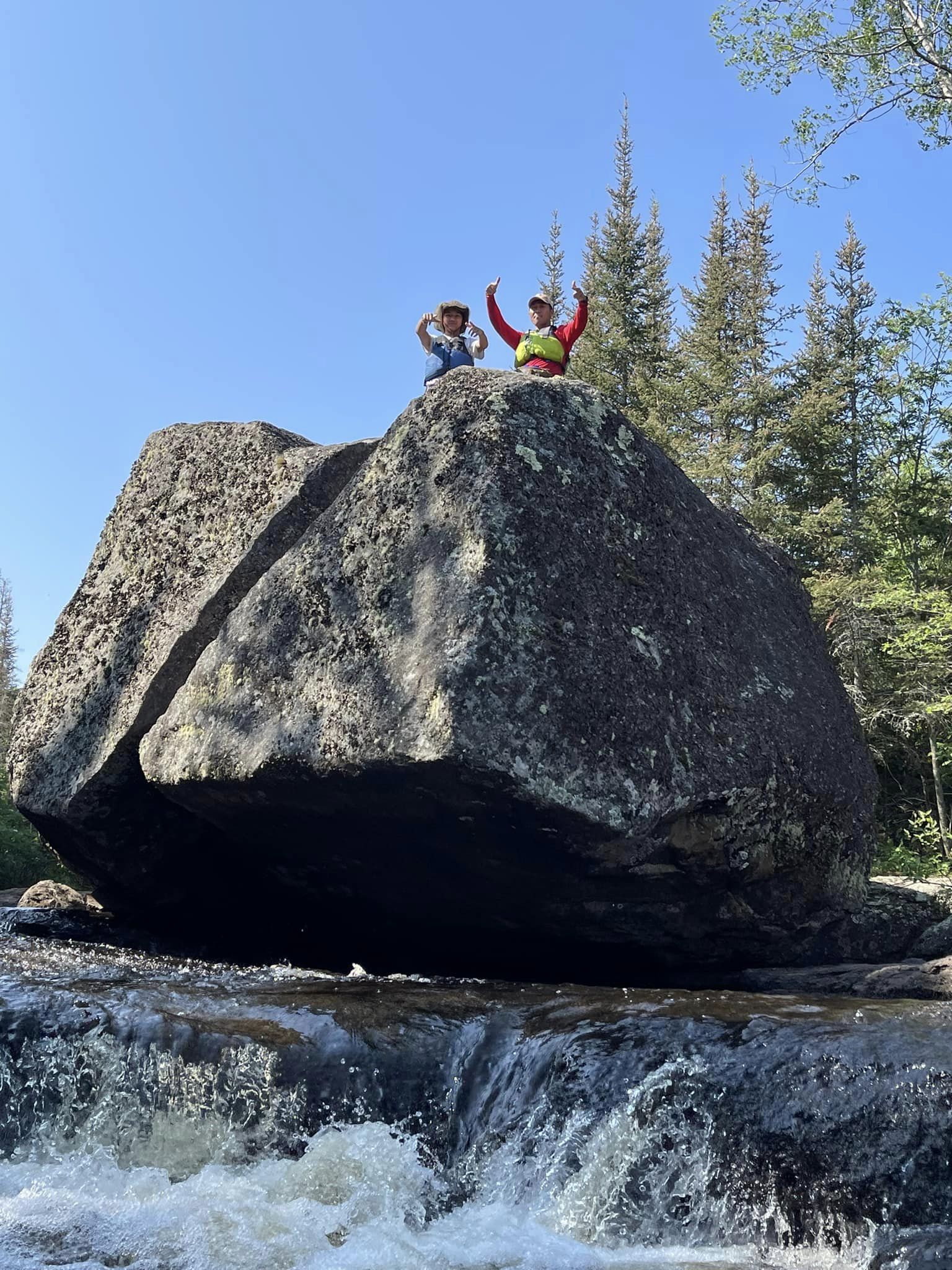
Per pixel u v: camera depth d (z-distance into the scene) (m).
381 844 4.76
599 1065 3.49
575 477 4.81
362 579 4.78
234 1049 3.84
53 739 6.43
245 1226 3.16
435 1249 3.08
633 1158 3.31
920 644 12.52
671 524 5.27
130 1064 3.88
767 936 5.30
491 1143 3.56
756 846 4.98
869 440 19.67
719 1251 3.09
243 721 4.95
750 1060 3.32
